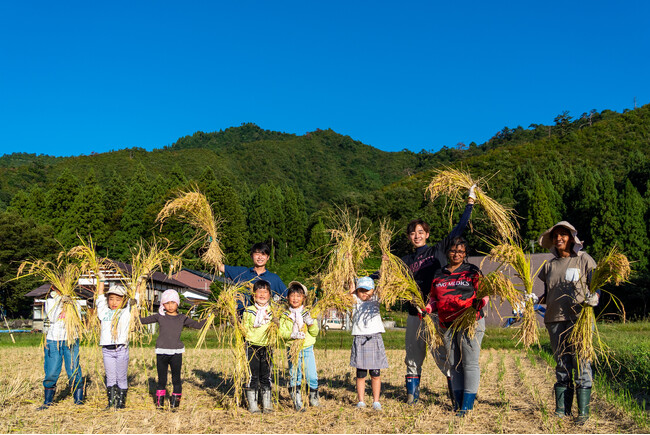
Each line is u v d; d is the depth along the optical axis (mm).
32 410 5633
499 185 72500
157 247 6414
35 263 5984
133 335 5836
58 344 5836
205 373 8562
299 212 75625
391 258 5672
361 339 5750
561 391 5207
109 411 5562
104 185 114375
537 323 5203
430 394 6750
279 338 5602
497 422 4828
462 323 5293
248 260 46312
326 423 4957
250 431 4621
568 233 5285
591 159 101125
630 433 4465
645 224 43375
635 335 16125
